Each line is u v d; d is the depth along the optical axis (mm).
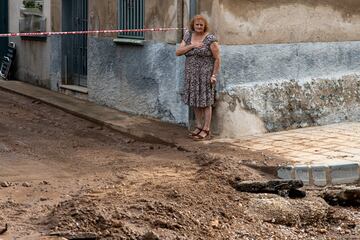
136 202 7484
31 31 17500
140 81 13008
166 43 12172
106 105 14195
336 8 12289
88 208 7113
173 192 7906
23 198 7965
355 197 8242
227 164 9094
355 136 10961
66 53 16250
